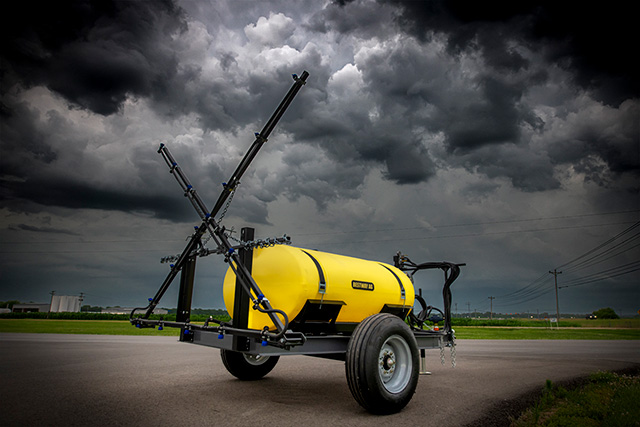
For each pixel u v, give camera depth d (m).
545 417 4.39
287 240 3.54
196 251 4.75
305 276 4.43
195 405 4.39
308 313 4.58
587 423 4.17
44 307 103.94
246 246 4.05
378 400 4.00
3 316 57.59
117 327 27.28
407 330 4.46
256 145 4.18
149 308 5.23
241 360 5.88
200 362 8.09
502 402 4.91
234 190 4.32
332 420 3.88
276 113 4.12
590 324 74.75
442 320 6.68
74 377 6.20
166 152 5.12
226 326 4.30
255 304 3.80
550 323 71.25
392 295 5.50
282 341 3.47
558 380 6.86
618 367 9.30
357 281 4.98
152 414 4.01
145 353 9.92
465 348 14.84
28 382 5.75
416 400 4.90
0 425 3.62
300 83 4.10
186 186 4.77
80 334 18.80
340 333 5.11
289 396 4.92
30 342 13.34
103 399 4.65
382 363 4.30
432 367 8.41
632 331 43.78
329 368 7.52
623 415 4.26
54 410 4.15
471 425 3.89
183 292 4.85
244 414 4.04
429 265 6.93
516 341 21.39
